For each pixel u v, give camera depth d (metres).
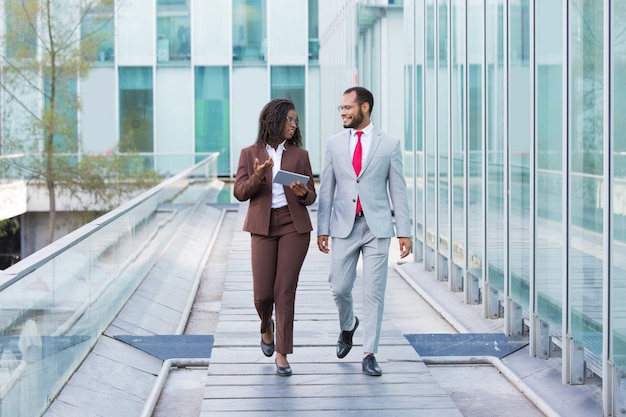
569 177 5.24
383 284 5.11
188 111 23.53
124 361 5.82
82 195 20.81
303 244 4.99
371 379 5.12
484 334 6.45
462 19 8.02
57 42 19.86
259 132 5.03
